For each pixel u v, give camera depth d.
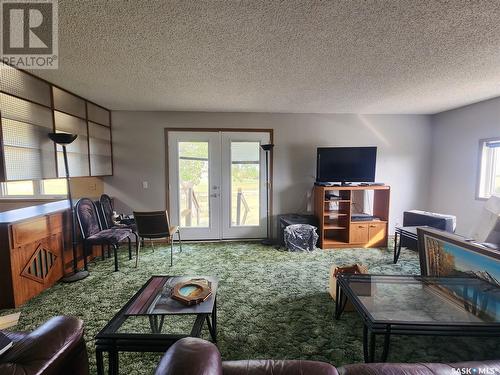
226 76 2.68
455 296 1.87
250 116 4.39
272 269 3.24
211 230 4.48
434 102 3.80
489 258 1.85
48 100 2.81
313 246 3.97
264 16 1.62
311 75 2.66
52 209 2.98
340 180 4.21
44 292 2.63
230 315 2.22
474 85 3.00
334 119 4.52
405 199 4.74
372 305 1.80
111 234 3.26
